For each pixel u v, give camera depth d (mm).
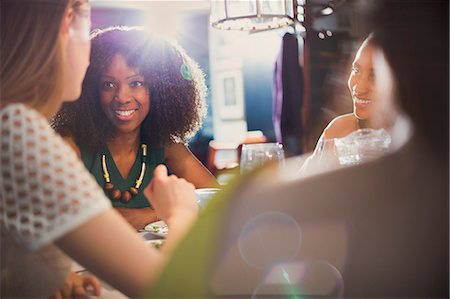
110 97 2035
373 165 505
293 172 513
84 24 955
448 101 492
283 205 492
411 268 500
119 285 789
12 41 865
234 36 5711
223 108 5938
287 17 2453
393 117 516
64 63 903
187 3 5594
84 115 2014
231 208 497
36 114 822
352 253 496
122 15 5375
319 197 493
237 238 489
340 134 2156
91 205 787
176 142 2230
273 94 4988
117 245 781
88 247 780
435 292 502
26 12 866
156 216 1665
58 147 810
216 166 4965
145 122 2137
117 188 1998
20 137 792
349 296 497
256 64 5613
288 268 488
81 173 812
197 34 5762
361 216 495
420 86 492
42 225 775
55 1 878
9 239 867
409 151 499
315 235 490
